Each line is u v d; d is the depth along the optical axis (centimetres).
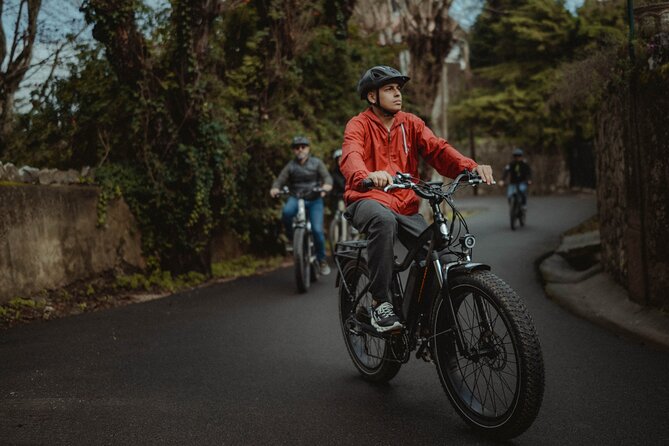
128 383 439
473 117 3369
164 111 885
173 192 906
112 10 834
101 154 898
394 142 406
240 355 512
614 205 745
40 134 905
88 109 904
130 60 863
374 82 398
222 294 808
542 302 711
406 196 403
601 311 654
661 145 573
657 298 589
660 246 581
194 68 897
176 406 393
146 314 680
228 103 1103
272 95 1216
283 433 351
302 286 802
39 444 336
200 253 932
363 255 451
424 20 1775
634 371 456
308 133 1248
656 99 577
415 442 338
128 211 875
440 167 407
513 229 1495
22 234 686
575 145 3123
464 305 356
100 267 812
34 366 480
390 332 383
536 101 3131
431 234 374
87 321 644
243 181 1105
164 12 880
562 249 1059
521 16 3159
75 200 775
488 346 340
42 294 707
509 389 336
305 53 1300
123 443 338
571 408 384
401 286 406
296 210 850
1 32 879
